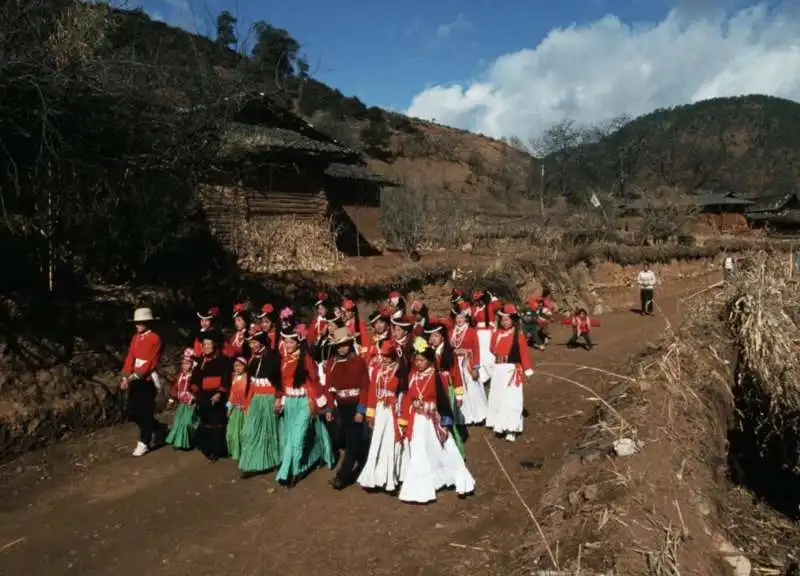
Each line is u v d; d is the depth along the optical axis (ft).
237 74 36.19
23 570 18.26
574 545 16.02
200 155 35.65
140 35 37.70
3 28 26.94
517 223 136.87
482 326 37.52
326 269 55.36
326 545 19.53
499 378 29.40
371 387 23.44
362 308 51.06
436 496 22.99
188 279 41.70
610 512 16.90
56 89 28.30
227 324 39.65
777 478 25.89
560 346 53.93
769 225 203.51
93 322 32.71
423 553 18.89
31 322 29.89
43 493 23.81
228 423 27.53
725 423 25.62
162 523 21.21
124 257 38.83
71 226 33.83
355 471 25.44
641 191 239.91
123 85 31.17
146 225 36.04
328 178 78.59
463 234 101.09
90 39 32.35
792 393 25.32
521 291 67.15
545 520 18.26
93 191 32.12
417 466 22.43
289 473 24.41
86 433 30.22
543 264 73.05
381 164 279.49
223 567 18.34
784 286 28.40
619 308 80.28
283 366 24.79
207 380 27.27
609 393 30.53
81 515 21.90
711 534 17.15
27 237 32.40
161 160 33.94
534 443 28.53
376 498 22.94
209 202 47.47
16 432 26.94
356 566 18.28
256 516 21.65
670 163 309.01
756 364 26.32
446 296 59.77
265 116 63.82
